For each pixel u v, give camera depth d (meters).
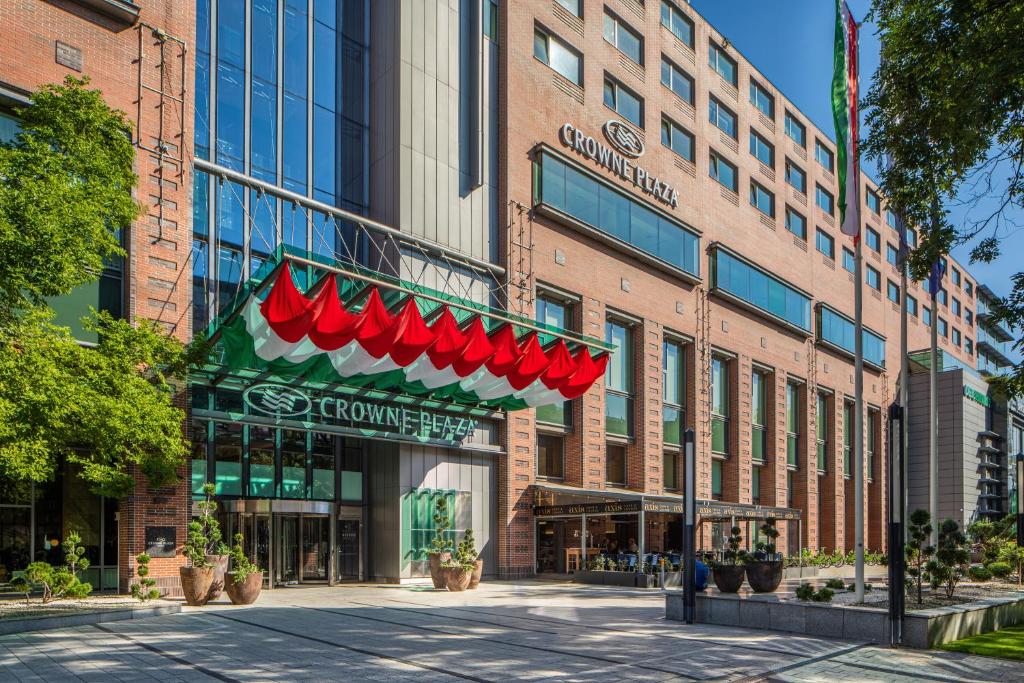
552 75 33.38
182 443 18.52
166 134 21.38
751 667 11.63
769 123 48.75
